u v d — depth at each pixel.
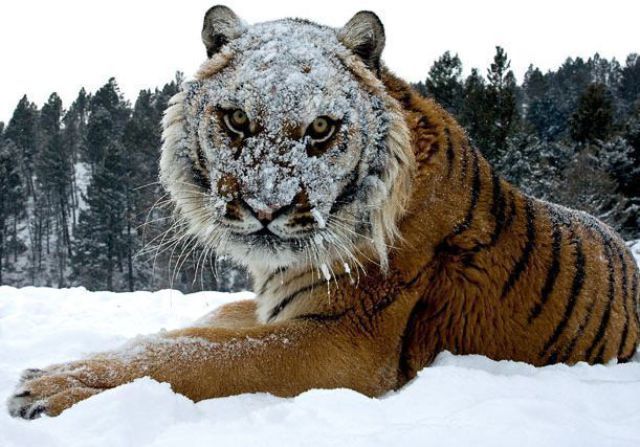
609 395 3.00
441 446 2.21
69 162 73.88
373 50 3.74
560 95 83.31
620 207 28.77
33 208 70.50
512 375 3.32
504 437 2.26
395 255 3.71
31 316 6.12
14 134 84.25
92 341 4.91
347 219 3.60
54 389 2.97
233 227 3.48
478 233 3.84
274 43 3.57
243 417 2.75
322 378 3.43
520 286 3.90
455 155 3.92
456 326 3.86
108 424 2.51
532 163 31.36
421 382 3.03
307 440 2.28
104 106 88.56
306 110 3.38
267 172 3.34
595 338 4.18
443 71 37.78
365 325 3.65
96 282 43.84
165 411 2.70
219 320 4.80
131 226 43.56
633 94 86.50
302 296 3.77
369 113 3.58
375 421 2.58
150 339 3.33
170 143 3.92
